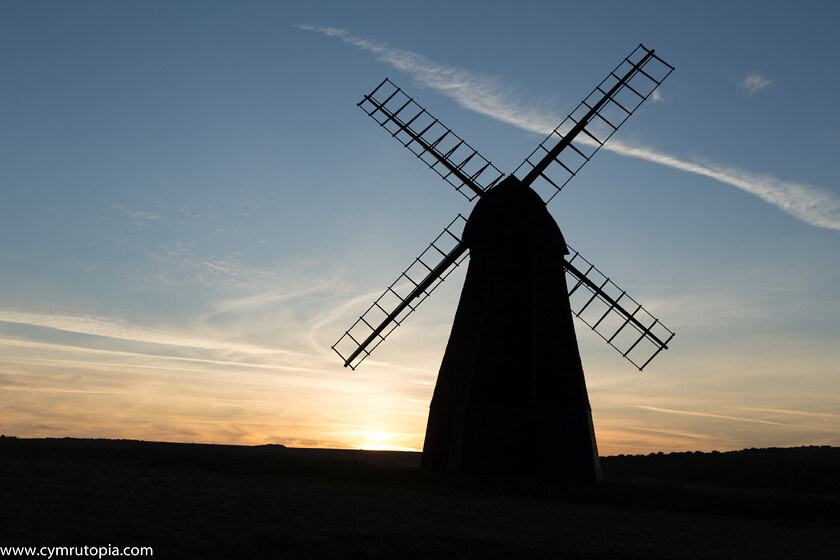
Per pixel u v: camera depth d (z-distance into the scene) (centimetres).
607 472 4753
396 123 3588
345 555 1667
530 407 2920
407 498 2419
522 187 3158
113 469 2559
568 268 3231
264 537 1742
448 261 3241
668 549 1934
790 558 1922
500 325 3019
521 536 1961
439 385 3117
